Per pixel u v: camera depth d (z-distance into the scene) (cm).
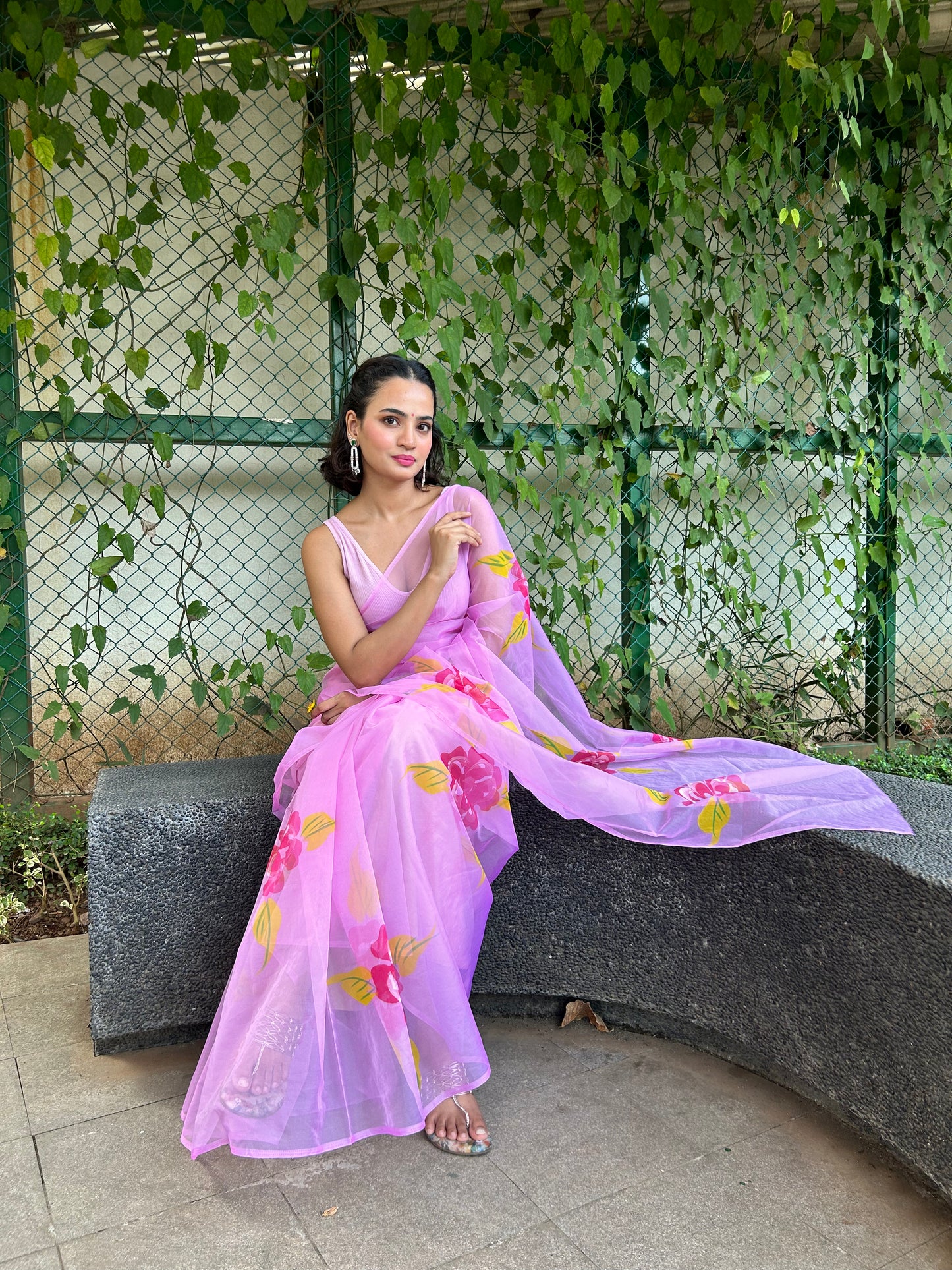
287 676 348
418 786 183
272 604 379
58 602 354
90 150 345
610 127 339
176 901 212
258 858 215
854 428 410
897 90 369
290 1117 168
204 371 330
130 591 362
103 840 207
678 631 391
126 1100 195
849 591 453
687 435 381
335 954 178
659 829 199
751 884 198
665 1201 162
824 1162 174
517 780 216
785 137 371
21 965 259
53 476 348
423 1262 148
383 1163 174
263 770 242
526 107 361
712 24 341
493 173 377
